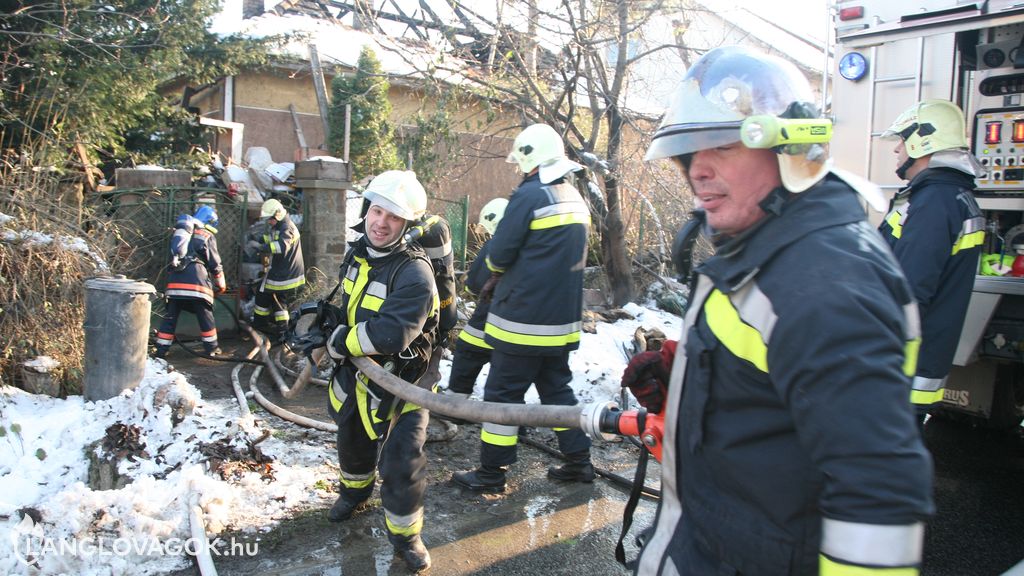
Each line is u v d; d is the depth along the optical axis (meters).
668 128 1.53
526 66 9.23
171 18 8.49
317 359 3.66
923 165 3.76
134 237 7.56
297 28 12.77
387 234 3.24
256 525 3.68
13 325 4.98
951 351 3.66
